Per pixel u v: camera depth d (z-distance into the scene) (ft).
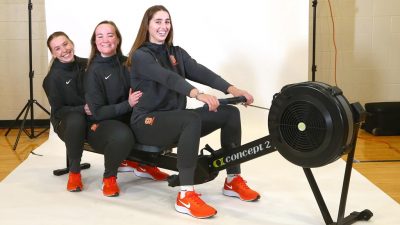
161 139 8.29
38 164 11.39
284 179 9.96
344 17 16.51
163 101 8.50
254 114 15.06
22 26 16.51
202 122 8.16
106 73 9.21
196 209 7.78
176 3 14.60
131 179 10.09
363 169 10.82
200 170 8.20
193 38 14.78
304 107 6.73
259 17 14.70
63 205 8.45
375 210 8.05
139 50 8.37
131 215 7.94
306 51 14.80
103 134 8.77
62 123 9.34
